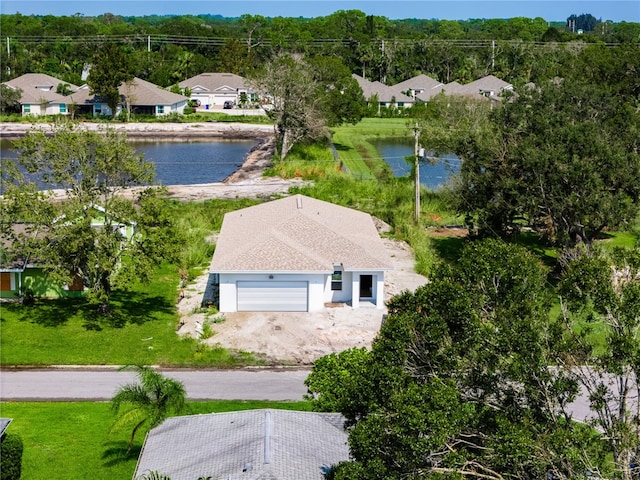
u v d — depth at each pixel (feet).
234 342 125.39
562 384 62.03
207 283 153.69
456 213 181.27
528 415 62.54
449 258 170.19
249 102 428.97
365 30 603.67
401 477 57.00
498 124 171.12
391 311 71.36
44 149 128.36
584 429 62.28
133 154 134.10
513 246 71.72
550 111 171.42
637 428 62.44
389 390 61.36
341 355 91.56
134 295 146.00
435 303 66.03
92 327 129.59
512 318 64.49
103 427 96.17
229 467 69.26
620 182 148.36
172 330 129.80
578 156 146.72
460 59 504.84
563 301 68.33
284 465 69.36
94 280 131.54
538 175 146.82
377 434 57.52
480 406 64.08
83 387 108.58
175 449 76.02
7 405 102.06
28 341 123.13
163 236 130.11
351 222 163.02
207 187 243.19
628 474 59.41
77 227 123.75
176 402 86.58
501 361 64.18
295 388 110.42
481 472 62.03
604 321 64.95
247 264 135.33
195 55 482.69
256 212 166.40
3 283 140.36
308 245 142.61
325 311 138.41
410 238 181.37
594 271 65.62
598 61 273.95
